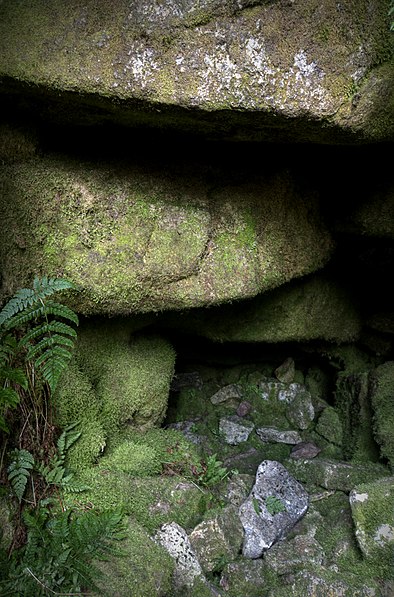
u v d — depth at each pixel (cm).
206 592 258
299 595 268
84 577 224
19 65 221
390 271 368
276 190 303
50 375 225
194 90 212
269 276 302
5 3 225
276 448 392
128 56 212
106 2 213
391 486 303
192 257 274
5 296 248
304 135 235
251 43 208
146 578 238
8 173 248
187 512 289
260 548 295
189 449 334
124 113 233
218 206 286
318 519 321
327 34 207
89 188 260
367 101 217
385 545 285
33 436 260
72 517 256
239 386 436
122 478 286
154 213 270
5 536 241
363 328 418
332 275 384
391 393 363
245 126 232
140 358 321
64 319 278
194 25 208
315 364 446
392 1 205
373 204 320
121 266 262
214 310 345
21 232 248
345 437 394
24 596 221
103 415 305
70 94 224
